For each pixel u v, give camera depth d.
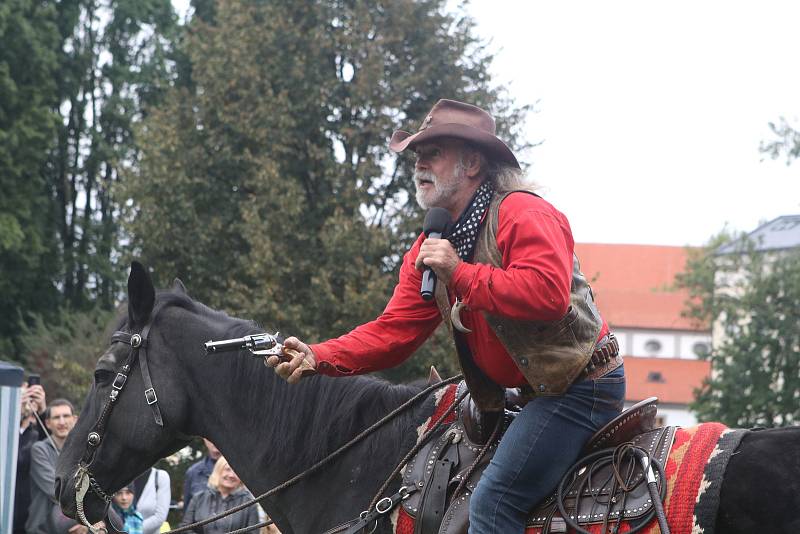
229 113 20.00
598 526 3.18
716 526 3.04
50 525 7.14
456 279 3.21
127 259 20.69
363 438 3.82
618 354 3.45
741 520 3.00
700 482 3.07
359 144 19.66
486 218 3.39
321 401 3.93
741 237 26.17
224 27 20.45
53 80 29.48
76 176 33.00
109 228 32.12
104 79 32.41
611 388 3.38
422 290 3.32
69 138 32.72
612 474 3.27
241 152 20.48
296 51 20.20
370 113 19.48
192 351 4.05
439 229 3.37
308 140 19.55
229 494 7.04
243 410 4.00
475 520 3.31
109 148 31.22
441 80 19.67
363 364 3.80
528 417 3.34
